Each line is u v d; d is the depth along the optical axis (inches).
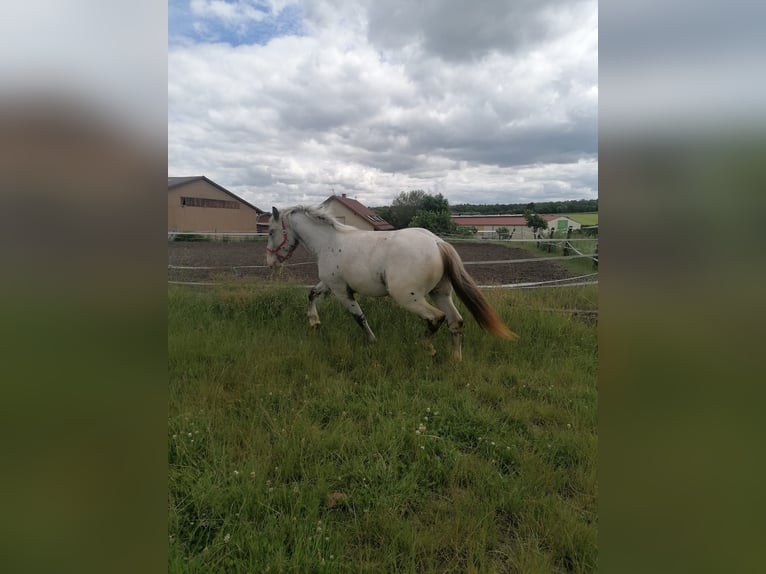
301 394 123.9
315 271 302.2
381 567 67.5
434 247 139.8
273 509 77.2
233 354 148.4
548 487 86.8
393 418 109.7
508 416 113.3
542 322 176.7
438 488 86.6
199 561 66.4
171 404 113.7
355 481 86.8
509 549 73.2
